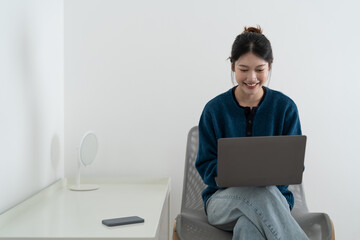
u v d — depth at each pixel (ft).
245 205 4.90
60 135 7.72
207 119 5.95
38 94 6.49
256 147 4.75
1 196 5.17
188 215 5.80
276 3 7.89
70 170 7.95
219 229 5.52
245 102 5.96
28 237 4.25
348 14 7.88
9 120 5.39
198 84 7.92
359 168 7.93
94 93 7.93
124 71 7.94
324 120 7.93
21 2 5.77
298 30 7.89
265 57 5.45
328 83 7.91
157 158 7.96
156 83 7.93
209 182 5.55
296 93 7.93
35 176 6.36
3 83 5.20
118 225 4.69
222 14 7.89
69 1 7.88
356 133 7.92
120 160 7.97
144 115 7.95
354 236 7.93
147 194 6.72
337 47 7.89
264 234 4.80
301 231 4.73
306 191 7.95
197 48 7.90
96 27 7.90
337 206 7.94
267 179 4.86
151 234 4.29
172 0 7.90
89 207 5.72
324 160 7.93
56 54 7.47
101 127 7.96
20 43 5.74
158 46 7.93
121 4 7.91
